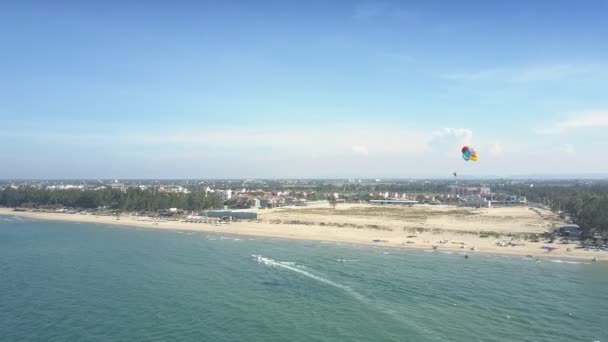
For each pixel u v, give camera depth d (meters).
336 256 127.00
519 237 160.50
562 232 166.38
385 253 132.88
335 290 89.00
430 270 107.62
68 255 127.25
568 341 63.81
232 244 150.75
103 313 75.12
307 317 73.25
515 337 65.06
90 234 177.00
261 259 121.44
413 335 65.75
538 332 67.06
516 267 112.06
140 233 181.25
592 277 101.06
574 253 131.50
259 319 72.31
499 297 84.19
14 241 155.50
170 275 101.81
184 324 70.12
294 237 168.88
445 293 86.81
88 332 67.06
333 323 70.56
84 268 109.25
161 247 143.00
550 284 94.19
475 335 65.81
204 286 92.00
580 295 85.81
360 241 157.38
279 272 105.00
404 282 95.25
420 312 75.62
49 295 85.50
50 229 194.00
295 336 65.44
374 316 73.62
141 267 110.56
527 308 77.75
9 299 82.94
